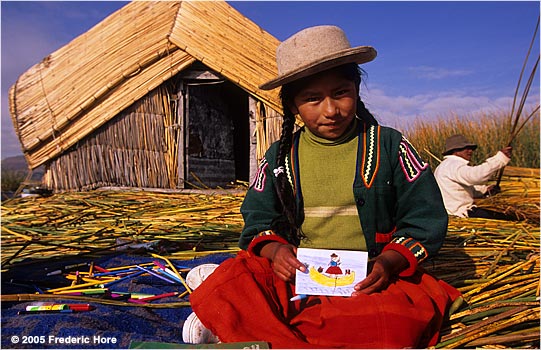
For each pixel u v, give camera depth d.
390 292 1.83
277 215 2.12
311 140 2.05
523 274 2.47
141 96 7.39
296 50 1.95
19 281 2.69
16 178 11.17
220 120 8.95
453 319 1.95
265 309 1.74
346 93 1.88
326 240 2.02
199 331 1.90
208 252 3.30
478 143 9.74
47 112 7.27
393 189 2.01
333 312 1.72
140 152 7.57
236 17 7.61
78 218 4.57
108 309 2.21
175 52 7.42
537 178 7.42
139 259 3.15
